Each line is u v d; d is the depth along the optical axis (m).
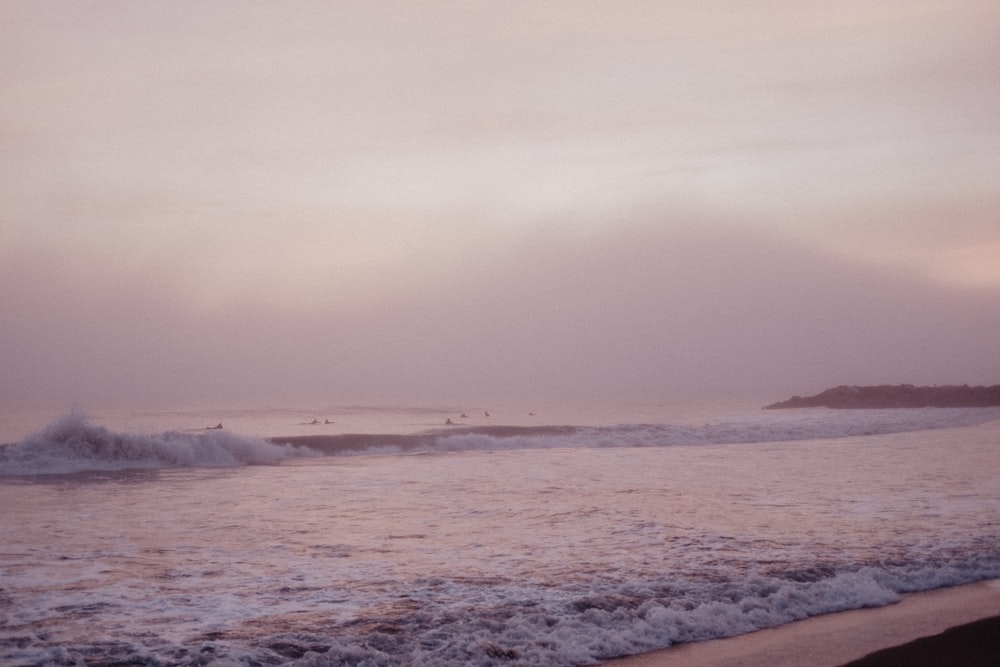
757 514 14.12
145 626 7.57
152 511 14.39
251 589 8.95
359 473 21.03
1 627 7.46
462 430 33.34
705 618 8.34
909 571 10.30
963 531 12.66
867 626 8.38
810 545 11.58
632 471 21.28
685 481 18.95
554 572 9.86
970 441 31.80
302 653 6.96
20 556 10.45
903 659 7.41
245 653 6.88
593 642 7.55
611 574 9.80
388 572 9.81
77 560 10.27
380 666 6.77
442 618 7.96
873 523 13.27
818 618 8.65
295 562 10.32
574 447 30.22
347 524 13.12
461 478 19.75
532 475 20.45
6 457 21.09
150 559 10.40
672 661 7.29
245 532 12.37
